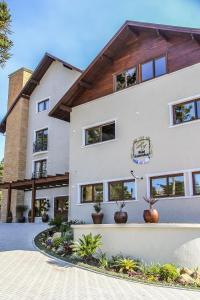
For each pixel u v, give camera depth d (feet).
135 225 39.68
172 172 50.16
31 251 45.52
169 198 49.73
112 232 41.57
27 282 30.71
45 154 94.99
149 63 57.06
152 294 28.43
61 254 43.62
